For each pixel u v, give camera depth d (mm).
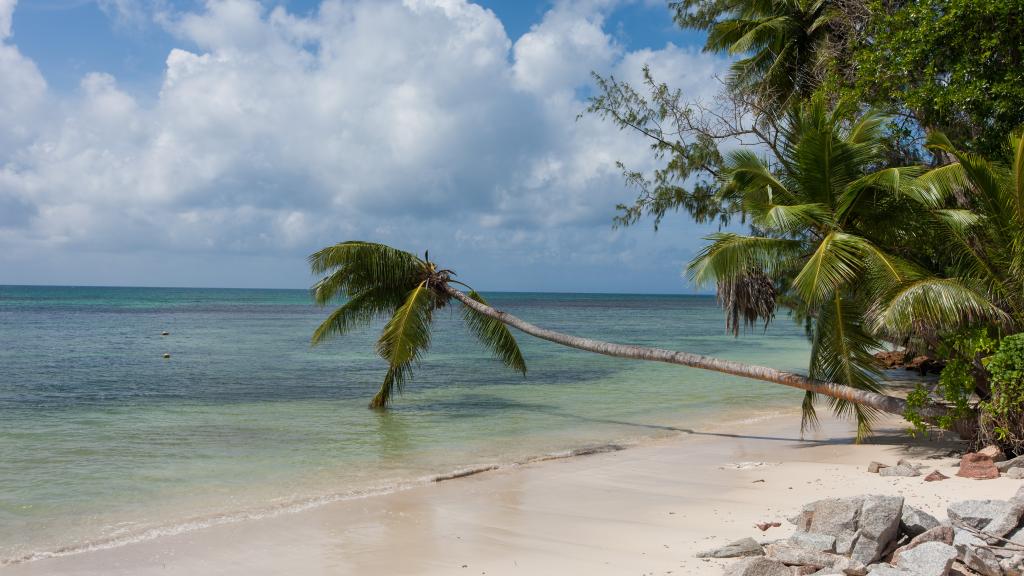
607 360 33219
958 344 10867
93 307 96250
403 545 7637
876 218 12273
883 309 10664
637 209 23141
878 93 14188
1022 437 10242
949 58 13250
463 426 16172
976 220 10664
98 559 7312
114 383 22781
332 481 10859
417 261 18625
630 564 6738
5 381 22938
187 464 12023
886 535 6055
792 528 7699
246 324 60219
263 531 8227
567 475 11258
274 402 19516
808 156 12023
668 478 10945
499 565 6891
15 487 10375
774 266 12641
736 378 26453
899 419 16328
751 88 20578
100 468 11656
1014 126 12281
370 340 44438
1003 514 6477
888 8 14648
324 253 17422
